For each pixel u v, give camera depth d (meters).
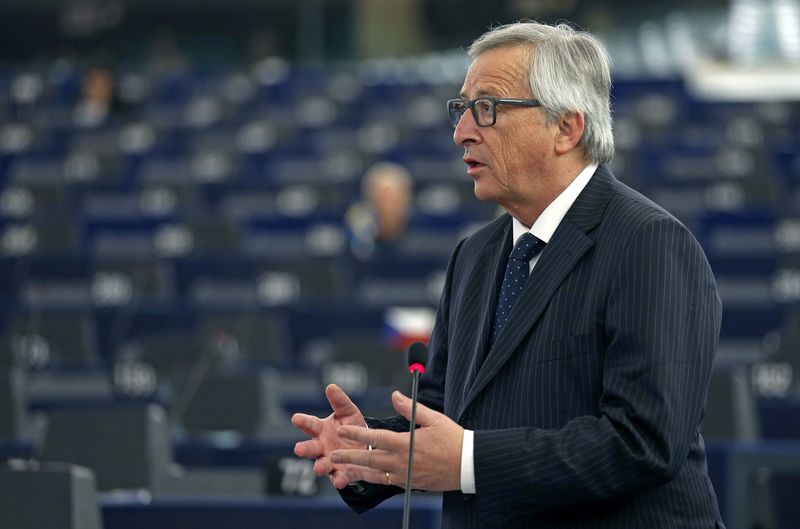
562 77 6.36
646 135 36.53
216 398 15.29
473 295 6.75
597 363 6.05
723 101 39.50
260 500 10.10
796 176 32.38
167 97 42.91
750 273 22.70
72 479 9.37
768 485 10.94
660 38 44.53
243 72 46.00
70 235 26.83
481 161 6.44
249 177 33.75
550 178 6.43
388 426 6.71
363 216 25.88
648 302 5.94
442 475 5.90
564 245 6.29
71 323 20.02
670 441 5.76
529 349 6.19
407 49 46.75
